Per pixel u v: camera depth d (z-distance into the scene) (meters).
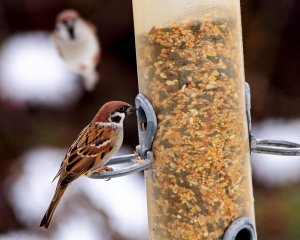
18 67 15.41
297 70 15.59
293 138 14.74
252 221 6.94
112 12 15.44
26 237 13.60
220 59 6.89
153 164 6.96
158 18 6.90
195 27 6.85
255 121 15.30
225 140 6.88
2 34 15.80
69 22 13.97
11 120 15.09
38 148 14.99
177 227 6.88
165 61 6.90
